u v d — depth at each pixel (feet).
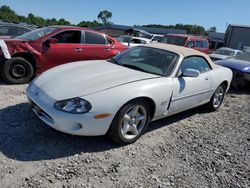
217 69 18.28
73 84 12.02
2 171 9.66
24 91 18.88
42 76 13.60
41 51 21.16
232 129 16.25
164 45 16.79
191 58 15.90
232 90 27.50
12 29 33.83
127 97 11.70
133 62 15.16
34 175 9.67
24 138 12.02
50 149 11.42
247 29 114.73
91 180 9.78
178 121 16.56
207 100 17.87
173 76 14.23
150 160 11.57
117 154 11.71
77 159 10.96
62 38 22.38
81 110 10.97
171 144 13.28
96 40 24.14
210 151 13.01
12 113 14.49
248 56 30.09
